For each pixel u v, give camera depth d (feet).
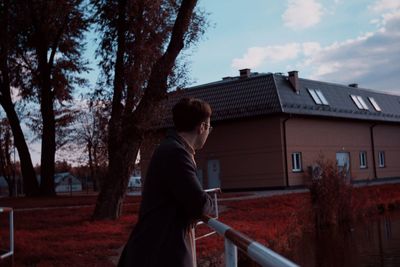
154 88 50.37
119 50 52.42
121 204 51.37
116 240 37.50
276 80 110.63
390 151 145.07
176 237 9.09
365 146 133.90
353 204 67.41
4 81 100.58
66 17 93.81
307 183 66.85
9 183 181.57
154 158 9.62
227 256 8.79
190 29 52.08
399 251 46.37
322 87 123.34
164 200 9.35
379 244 50.52
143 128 50.16
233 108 112.37
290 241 48.06
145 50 51.78
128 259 9.36
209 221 10.19
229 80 130.41
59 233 40.52
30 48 97.66
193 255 9.42
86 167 188.75
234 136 113.80
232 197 82.69
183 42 51.11
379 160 140.26
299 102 111.14
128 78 51.31
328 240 53.67
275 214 54.95
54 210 61.11
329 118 119.14
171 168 9.18
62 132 157.48
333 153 120.88
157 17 53.21
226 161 115.03
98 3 53.42
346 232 58.95
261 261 5.80
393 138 147.33
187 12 50.60
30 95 105.29
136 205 66.85
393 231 58.39
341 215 65.57
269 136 108.17
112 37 52.80
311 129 114.62
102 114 55.31
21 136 103.24
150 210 9.38
